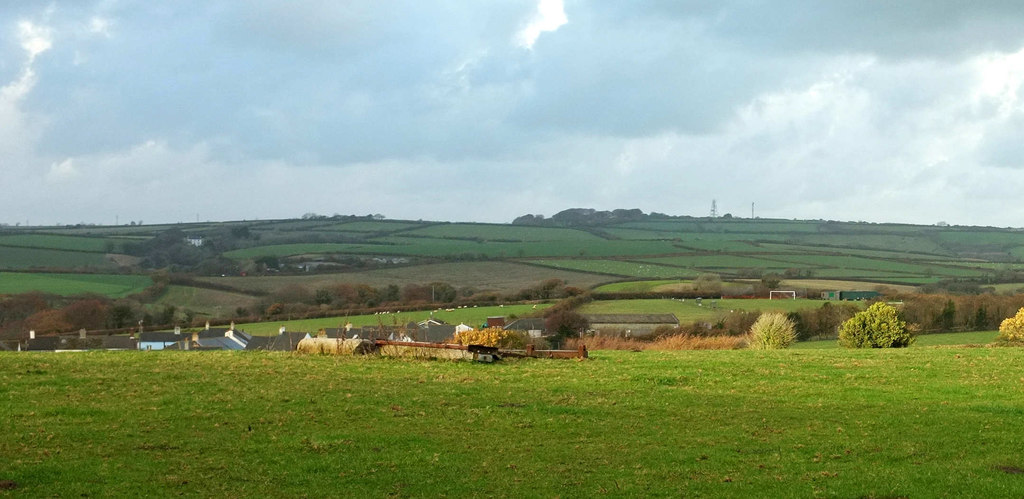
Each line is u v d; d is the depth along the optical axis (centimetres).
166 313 10225
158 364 2620
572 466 1673
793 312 8662
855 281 13012
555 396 2306
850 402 2303
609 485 1566
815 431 1961
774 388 2516
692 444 1845
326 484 1541
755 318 8688
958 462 1712
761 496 1517
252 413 1997
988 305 8769
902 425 2020
